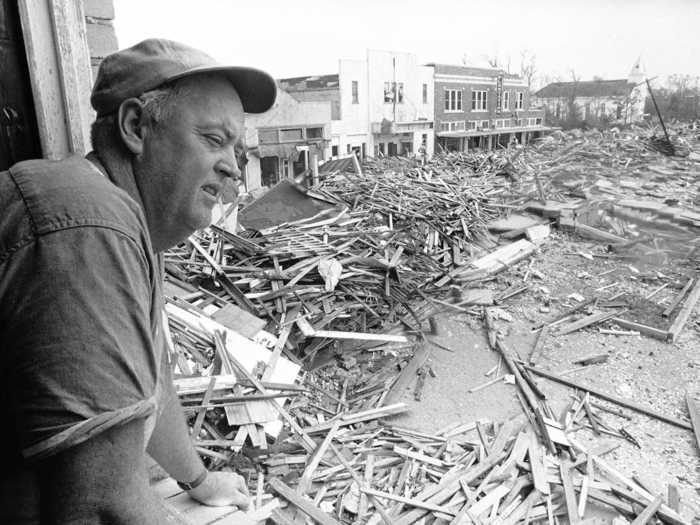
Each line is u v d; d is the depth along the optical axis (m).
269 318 6.84
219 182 1.14
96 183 0.94
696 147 23.34
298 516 4.09
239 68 1.08
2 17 1.87
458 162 18.55
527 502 4.41
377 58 27.47
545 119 36.50
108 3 2.82
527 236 12.26
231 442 4.46
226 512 1.95
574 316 8.45
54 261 0.83
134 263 0.92
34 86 2.01
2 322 0.84
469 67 32.28
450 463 4.91
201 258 7.65
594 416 5.84
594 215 13.48
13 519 0.93
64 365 0.80
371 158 19.19
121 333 0.86
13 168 0.95
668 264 10.77
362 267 8.44
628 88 30.98
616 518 4.30
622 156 21.42
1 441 0.91
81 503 0.83
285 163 21.80
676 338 7.70
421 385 6.38
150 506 0.92
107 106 1.04
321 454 4.75
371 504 4.37
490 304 8.80
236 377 5.06
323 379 6.33
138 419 0.90
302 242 8.80
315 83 27.42
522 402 6.06
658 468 5.01
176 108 1.04
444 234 11.30
